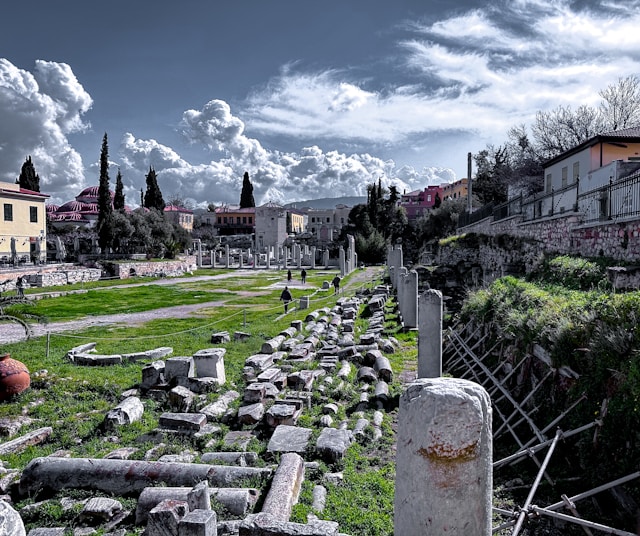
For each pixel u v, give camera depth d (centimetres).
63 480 664
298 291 3850
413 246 7256
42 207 5003
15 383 1066
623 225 1244
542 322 945
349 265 5609
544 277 1507
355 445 816
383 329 1869
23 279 3622
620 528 561
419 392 338
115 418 911
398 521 340
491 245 2767
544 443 693
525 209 2484
